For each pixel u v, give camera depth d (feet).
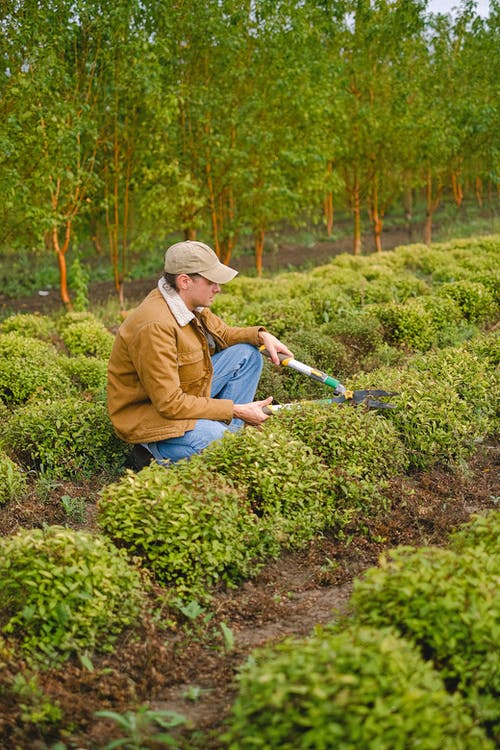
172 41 36.73
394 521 13.35
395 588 8.69
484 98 50.49
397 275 37.40
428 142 48.57
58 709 8.32
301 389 20.56
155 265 52.75
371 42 47.70
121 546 11.44
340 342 24.68
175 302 13.60
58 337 29.45
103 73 34.24
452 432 15.94
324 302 29.19
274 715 7.02
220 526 11.44
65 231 37.04
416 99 48.93
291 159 39.37
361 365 23.67
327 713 6.84
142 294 43.32
